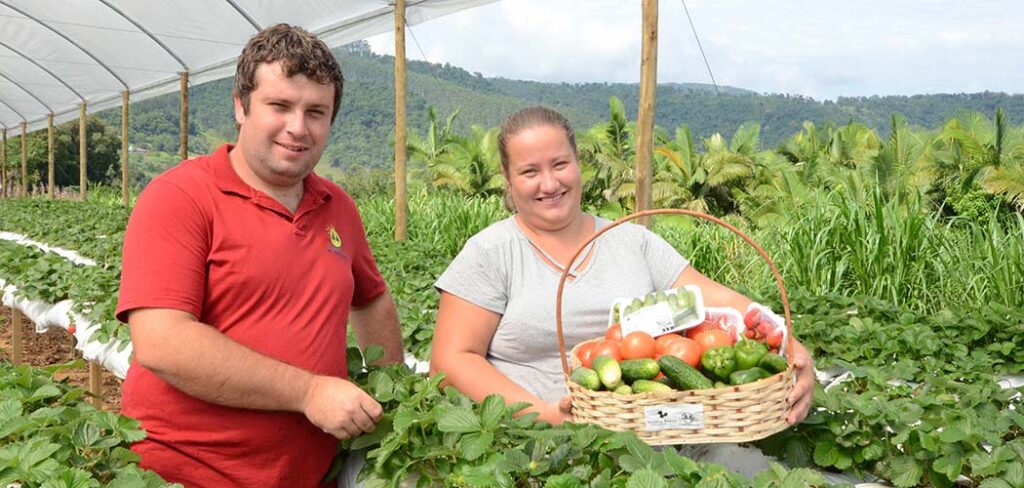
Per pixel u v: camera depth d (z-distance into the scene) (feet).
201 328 7.75
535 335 9.19
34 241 45.11
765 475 7.41
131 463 8.23
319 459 8.96
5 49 67.00
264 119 8.00
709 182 75.87
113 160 186.80
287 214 8.48
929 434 8.73
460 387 9.10
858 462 8.94
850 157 97.19
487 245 9.34
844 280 23.67
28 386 10.37
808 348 16.21
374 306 10.46
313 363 8.55
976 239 22.98
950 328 17.29
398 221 35.04
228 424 8.33
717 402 7.55
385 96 416.46
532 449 7.67
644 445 7.31
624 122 88.48
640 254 9.61
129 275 7.82
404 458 8.35
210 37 49.55
